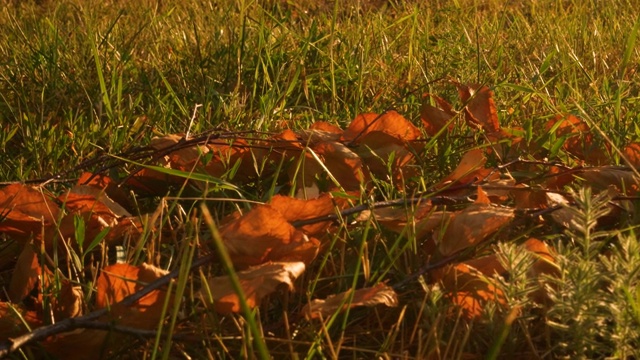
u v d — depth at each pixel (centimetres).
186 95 205
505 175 158
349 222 143
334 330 129
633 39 186
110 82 211
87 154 177
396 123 165
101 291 127
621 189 152
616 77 223
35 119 190
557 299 120
